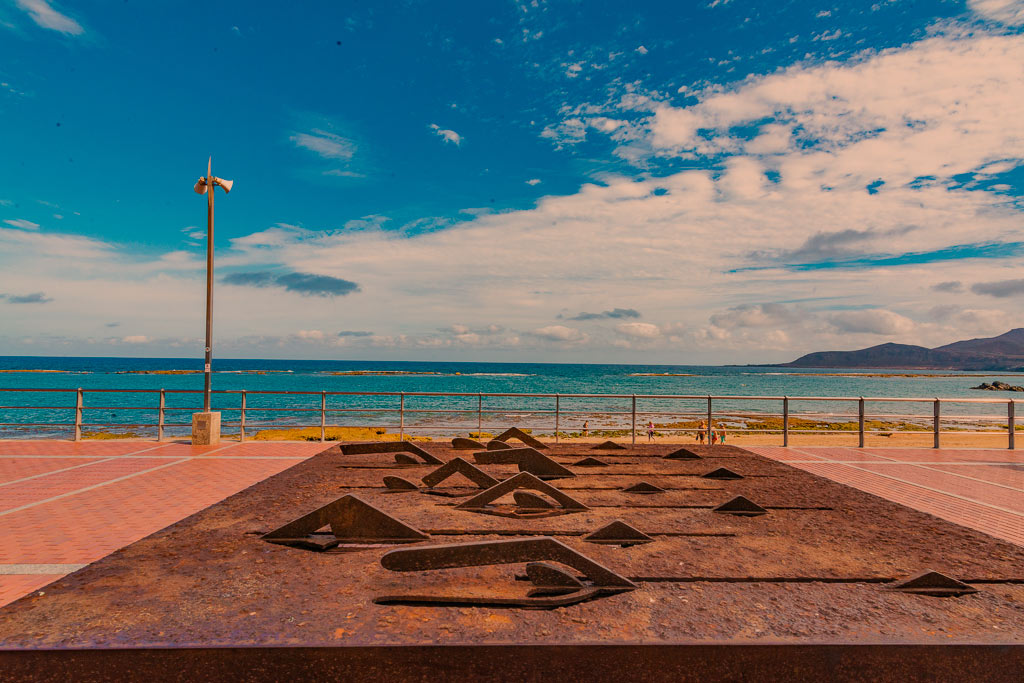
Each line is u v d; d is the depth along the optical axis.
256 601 3.47
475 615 3.29
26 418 34.72
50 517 5.71
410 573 3.98
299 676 2.81
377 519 4.71
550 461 7.89
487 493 5.95
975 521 5.75
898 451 11.20
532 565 3.61
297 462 9.23
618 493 6.86
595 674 2.86
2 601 3.59
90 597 3.54
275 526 5.20
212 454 10.06
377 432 23.03
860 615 3.36
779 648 2.92
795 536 5.02
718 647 2.90
